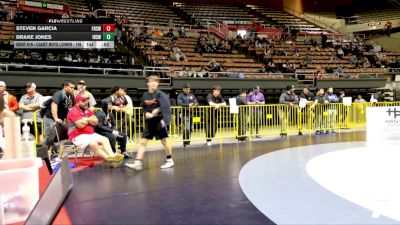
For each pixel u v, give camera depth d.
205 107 10.43
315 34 28.45
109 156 6.73
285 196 5.06
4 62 12.50
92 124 6.79
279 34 26.98
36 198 3.23
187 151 9.22
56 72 12.98
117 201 4.79
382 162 7.58
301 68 20.92
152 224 3.95
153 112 6.67
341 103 14.12
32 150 4.85
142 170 6.80
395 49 28.20
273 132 12.20
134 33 20.86
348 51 24.56
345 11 33.78
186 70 17.19
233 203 4.73
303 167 7.08
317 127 13.30
